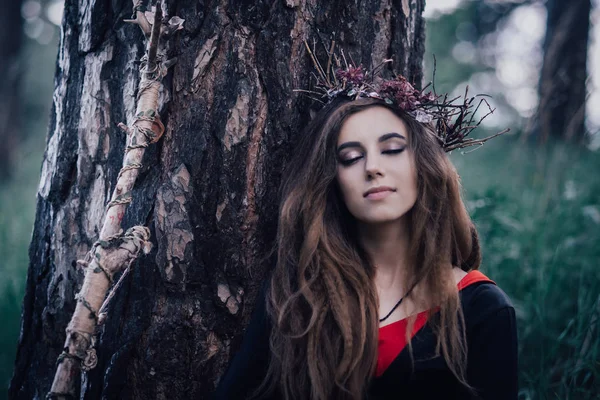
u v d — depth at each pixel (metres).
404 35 1.83
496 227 2.67
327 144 1.57
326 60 1.69
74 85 1.76
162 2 1.61
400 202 1.54
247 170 1.62
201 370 1.66
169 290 1.62
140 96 1.50
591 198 3.03
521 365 2.27
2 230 4.02
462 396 1.51
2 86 8.08
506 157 4.49
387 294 1.65
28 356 1.88
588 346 2.16
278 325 1.57
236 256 1.64
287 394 1.58
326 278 1.60
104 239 1.42
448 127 1.68
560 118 3.44
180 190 1.60
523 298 2.54
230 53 1.59
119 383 1.65
